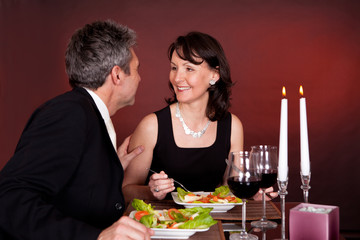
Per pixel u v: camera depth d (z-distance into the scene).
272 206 1.62
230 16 4.52
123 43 1.37
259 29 4.50
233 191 1.27
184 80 2.05
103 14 4.63
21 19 4.73
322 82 4.46
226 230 1.31
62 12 4.68
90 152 1.19
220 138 2.22
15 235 0.96
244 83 4.52
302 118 1.25
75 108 1.13
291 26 4.48
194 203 1.52
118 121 4.61
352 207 4.43
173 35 4.56
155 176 1.72
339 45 4.45
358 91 4.43
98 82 1.36
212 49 2.03
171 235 1.18
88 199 1.19
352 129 4.44
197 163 2.20
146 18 4.58
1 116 4.77
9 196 0.96
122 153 1.87
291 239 1.05
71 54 1.36
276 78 4.50
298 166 4.45
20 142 1.07
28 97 4.76
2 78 4.75
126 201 1.83
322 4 4.45
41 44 4.73
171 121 2.19
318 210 1.07
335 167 4.45
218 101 2.17
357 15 4.43
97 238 0.96
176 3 4.55
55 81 4.74
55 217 0.98
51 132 1.06
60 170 1.04
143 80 4.59
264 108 4.51
